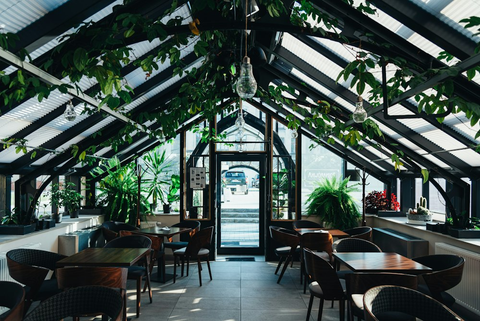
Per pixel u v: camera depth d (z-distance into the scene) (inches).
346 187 328.5
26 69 115.3
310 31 130.0
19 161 222.2
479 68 108.7
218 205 338.6
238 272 276.4
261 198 339.0
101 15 137.6
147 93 231.6
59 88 117.2
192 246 243.1
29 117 183.8
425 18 114.7
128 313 192.7
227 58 179.9
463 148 184.2
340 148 321.1
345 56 169.9
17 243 197.2
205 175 332.2
